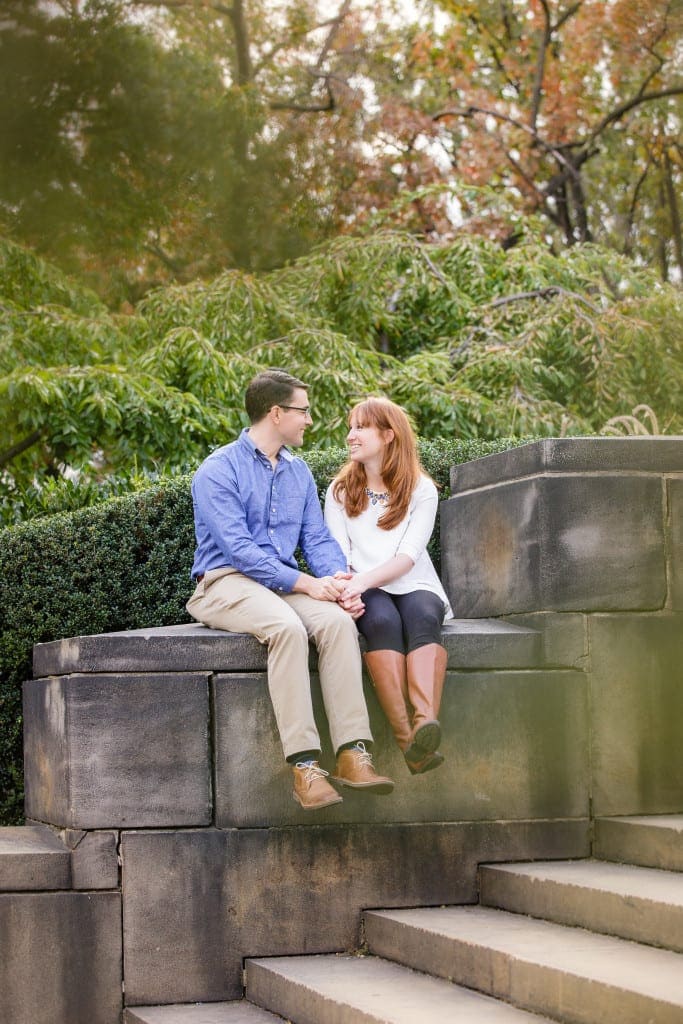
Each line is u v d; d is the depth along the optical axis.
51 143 15.01
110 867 4.09
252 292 10.30
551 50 17.97
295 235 17.14
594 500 4.51
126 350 10.34
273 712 4.23
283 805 4.22
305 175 17.41
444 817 4.35
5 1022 3.98
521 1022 3.19
